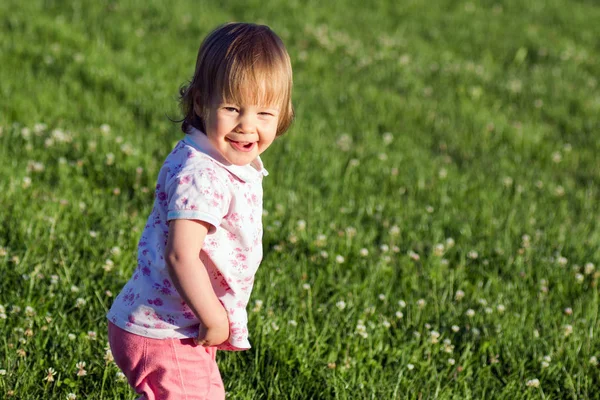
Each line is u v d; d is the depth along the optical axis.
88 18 12.91
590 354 5.49
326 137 9.67
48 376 4.44
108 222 6.52
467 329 5.64
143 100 9.79
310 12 15.30
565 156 10.18
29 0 13.26
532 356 5.44
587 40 16.42
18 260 5.57
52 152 7.73
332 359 5.08
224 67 3.44
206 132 3.56
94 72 10.31
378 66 12.93
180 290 3.39
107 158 7.67
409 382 4.95
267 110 3.53
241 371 4.88
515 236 7.43
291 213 7.15
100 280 5.51
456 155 9.85
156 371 3.65
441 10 17.22
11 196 6.64
